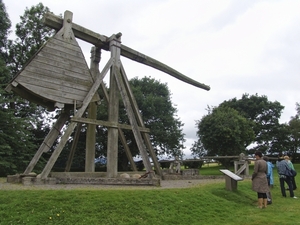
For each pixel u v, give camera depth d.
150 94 30.86
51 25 10.04
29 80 8.84
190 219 6.00
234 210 7.07
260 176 7.72
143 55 12.07
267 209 7.50
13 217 5.11
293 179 11.03
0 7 22.55
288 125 38.41
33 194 6.05
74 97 9.76
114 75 10.69
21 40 24.55
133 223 5.39
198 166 28.67
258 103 39.06
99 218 5.41
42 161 20.91
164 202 6.48
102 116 27.52
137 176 10.56
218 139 25.33
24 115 22.84
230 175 8.64
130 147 28.94
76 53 10.04
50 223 5.07
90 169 10.91
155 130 29.05
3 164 17.19
